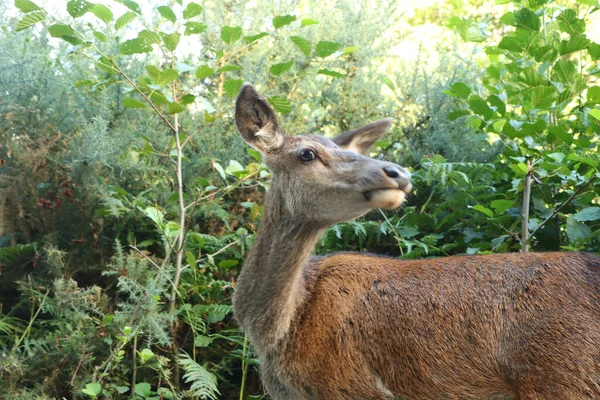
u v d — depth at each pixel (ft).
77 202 8.52
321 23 9.94
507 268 6.45
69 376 7.61
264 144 6.77
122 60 9.00
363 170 6.48
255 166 8.17
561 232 8.52
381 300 6.59
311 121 9.60
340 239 8.76
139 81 7.77
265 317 6.65
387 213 9.02
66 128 8.93
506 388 6.36
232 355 7.91
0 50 8.92
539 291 6.27
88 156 8.32
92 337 7.64
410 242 8.41
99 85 8.04
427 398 6.52
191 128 9.05
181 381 8.09
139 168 8.51
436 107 9.71
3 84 8.88
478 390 6.42
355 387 6.57
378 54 10.24
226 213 8.50
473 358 6.38
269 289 6.65
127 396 7.76
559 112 8.54
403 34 10.99
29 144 8.73
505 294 6.36
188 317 7.65
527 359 6.20
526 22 8.39
